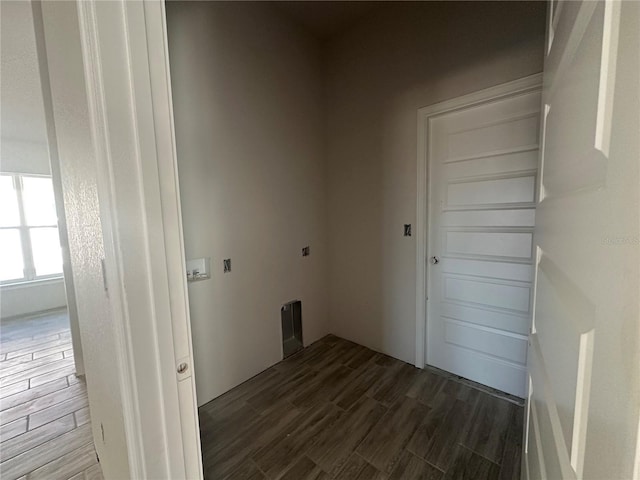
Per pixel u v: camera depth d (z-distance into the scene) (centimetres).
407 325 235
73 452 165
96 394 129
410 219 224
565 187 50
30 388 231
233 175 206
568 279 46
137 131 60
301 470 143
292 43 240
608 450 29
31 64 219
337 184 273
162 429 67
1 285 418
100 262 78
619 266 28
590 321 35
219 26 191
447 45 192
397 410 183
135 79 59
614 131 30
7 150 422
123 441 79
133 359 62
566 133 51
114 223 59
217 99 193
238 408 190
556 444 49
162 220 64
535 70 162
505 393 195
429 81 203
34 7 170
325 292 290
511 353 190
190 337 71
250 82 212
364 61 239
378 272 250
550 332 58
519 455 148
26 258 446
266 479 139
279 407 190
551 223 63
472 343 207
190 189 183
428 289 224
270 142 230
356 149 254
